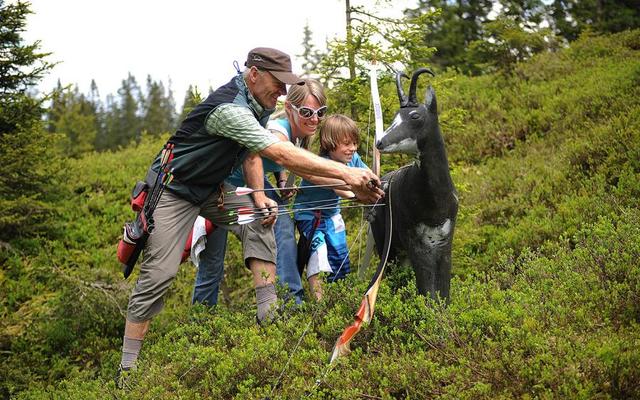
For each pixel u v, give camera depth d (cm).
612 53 1287
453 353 368
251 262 473
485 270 617
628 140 745
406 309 402
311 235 494
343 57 623
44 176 1002
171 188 443
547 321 390
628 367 327
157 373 423
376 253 566
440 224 404
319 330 429
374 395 354
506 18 1450
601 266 441
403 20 626
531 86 1187
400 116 395
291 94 480
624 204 622
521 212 727
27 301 774
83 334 628
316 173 412
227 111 421
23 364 588
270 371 396
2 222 905
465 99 1212
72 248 957
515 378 340
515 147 967
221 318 467
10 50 936
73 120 3322
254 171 469
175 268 453
